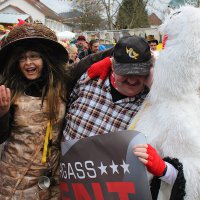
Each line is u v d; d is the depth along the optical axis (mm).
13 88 2342
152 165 1714
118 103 2176
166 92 1842
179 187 1716
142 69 1974
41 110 2309
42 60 2365
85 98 2273
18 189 2291
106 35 15641
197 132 1745
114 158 1825
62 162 2020
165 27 1905
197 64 1768
